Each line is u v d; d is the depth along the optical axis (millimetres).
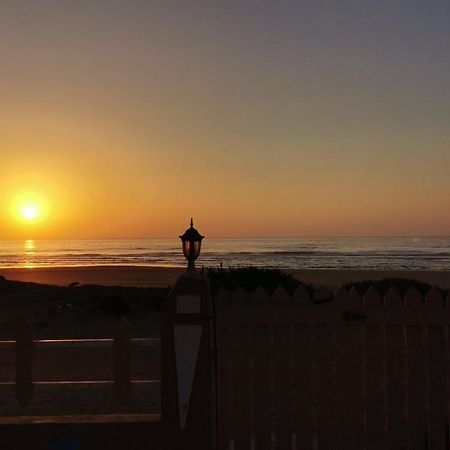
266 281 17047
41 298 23062
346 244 147500
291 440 5254
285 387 5293
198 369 5238
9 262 82812
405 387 5211
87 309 19203
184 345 5250
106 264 75438
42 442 5367
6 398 8898
